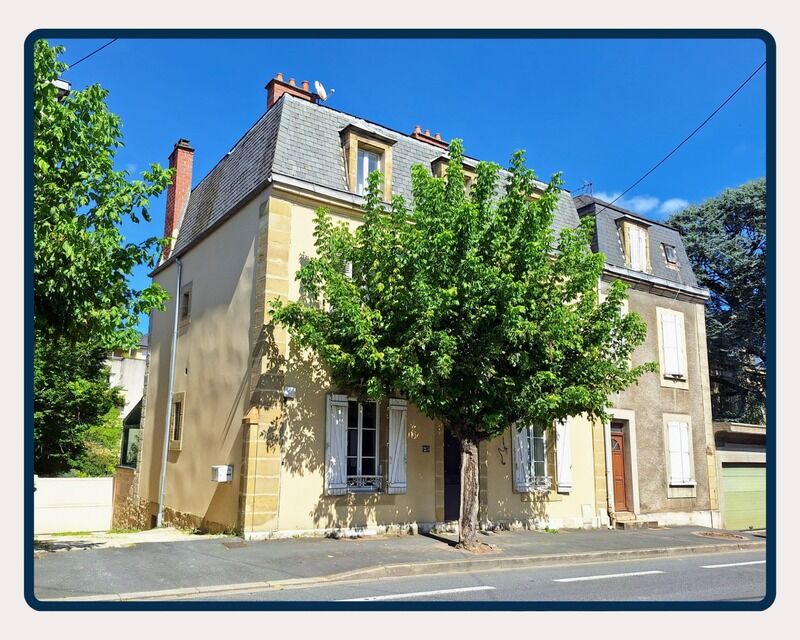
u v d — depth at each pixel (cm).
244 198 1350
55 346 988
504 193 1622
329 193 1316
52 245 842
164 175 963
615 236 1886
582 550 1195
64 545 1047
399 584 848
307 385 1244
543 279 1147
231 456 1248
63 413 2191
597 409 1199
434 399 1077
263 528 1149
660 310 1936
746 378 2938
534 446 1568
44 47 868
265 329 1218
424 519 1339
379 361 1088
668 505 1828
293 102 1358
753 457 2094
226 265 1412
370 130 1402
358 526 1255
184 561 926
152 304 962
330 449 1240
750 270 2861
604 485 1673
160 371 1722
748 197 2936
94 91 928
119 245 910
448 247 1045
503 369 1123
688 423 1928
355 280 1176
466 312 1059
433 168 1509
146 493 1681
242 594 764
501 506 1477
